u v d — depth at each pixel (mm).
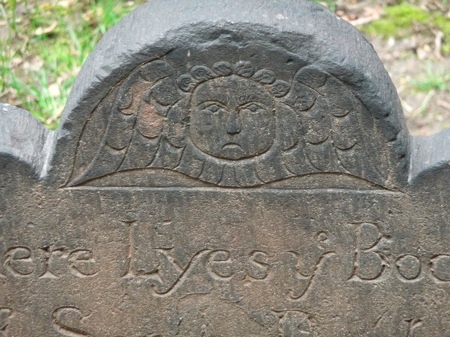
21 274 1396
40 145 1356
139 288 1407
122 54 1282
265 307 1413
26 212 1361
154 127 1314
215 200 1355
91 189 1352
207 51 1273
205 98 1298
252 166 1332
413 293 1387
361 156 1317
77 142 1323
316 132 1309
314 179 1337
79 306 1418
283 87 1287
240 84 1289
